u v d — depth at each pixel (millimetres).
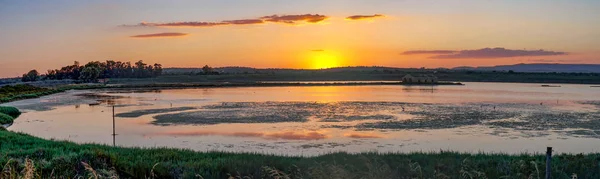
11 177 10719
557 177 13930
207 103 64500
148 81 191000
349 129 36719
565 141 30969
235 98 76125
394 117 45281
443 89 114750
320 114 48375
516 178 13844
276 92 98812
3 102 73375
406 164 16109
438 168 15242
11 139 22906
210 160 16891
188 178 13734
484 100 70000
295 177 13891
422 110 52656
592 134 34156
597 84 157250
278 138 32156
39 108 61188
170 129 37219
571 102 65562
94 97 85375
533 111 51438
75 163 14602
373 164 15719
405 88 121750
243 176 13844
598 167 15328
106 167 14305
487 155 19516
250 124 40125
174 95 87938
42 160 15141
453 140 31312
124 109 56562
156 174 14203
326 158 17781
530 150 27344
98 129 38031
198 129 37031
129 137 33188
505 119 43625
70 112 54406
